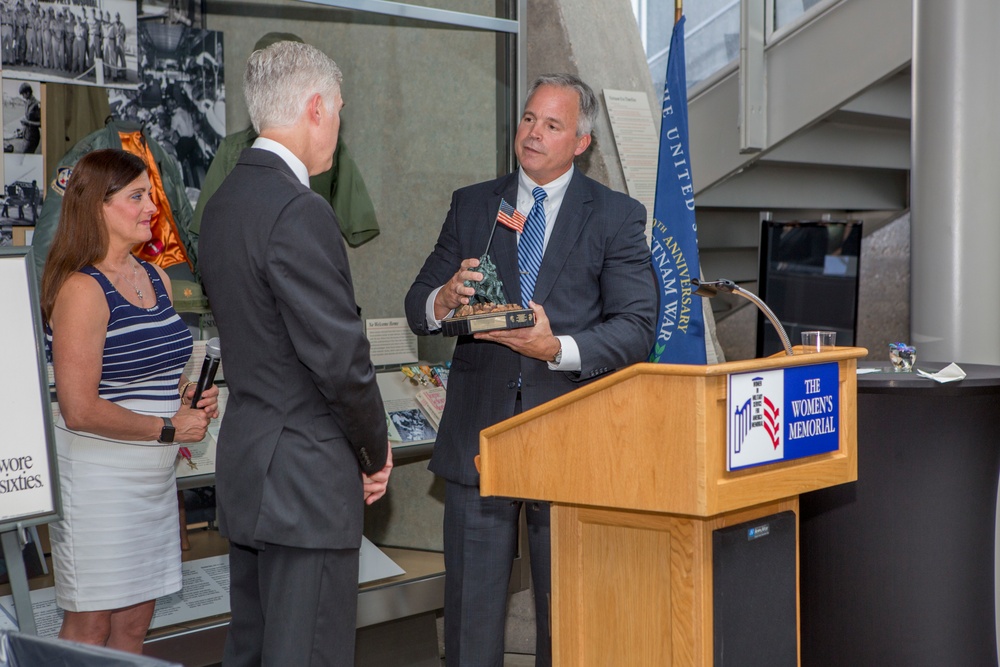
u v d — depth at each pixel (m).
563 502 1.68
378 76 3.48
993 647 2.47
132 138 3.28
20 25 3.12
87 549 2.21
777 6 4.66
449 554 2.49
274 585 1.92
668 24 4.83
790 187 5.51
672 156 3.51
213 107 3.53
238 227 1.87
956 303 3.31
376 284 3.52
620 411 1.58
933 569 2.37
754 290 6.14
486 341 2.48
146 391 2.26
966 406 2.35
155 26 3.40
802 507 2.50
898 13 4.32
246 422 1.92
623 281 2.48
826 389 1.72
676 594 1.61
